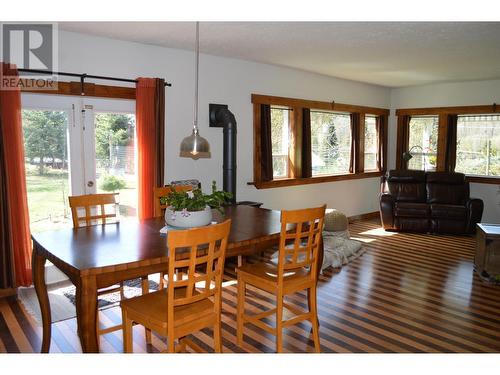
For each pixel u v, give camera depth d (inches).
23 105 148.9
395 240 236.1
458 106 285.0
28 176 153.6
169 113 188.5
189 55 192.9
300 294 150.6
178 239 79.4
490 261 165.6
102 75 166.7
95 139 169.0
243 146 220.1
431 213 250.4
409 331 121.9
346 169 291.9
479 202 243.1
